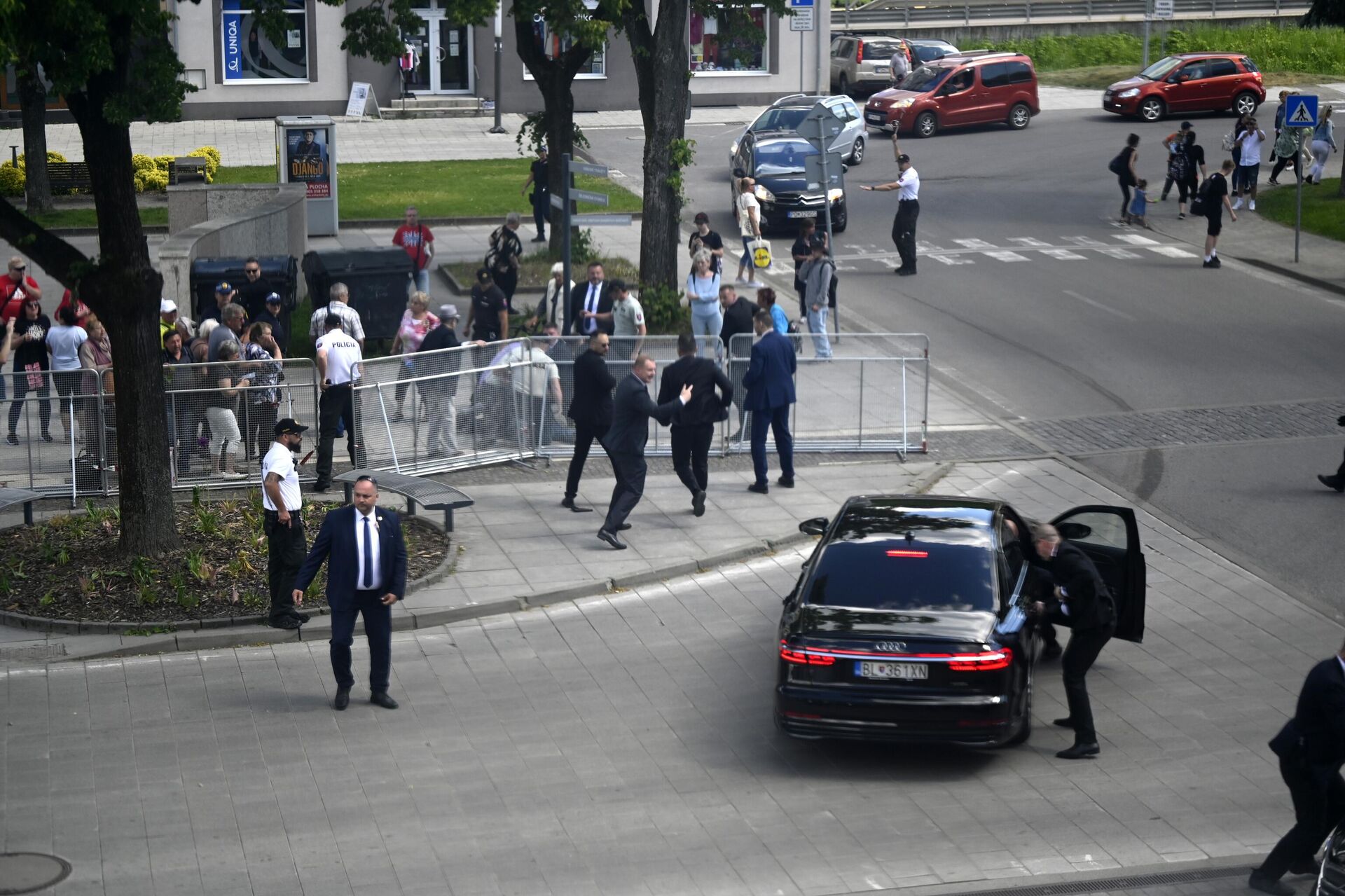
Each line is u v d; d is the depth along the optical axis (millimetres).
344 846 29641
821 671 32125
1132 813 31234
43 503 54031
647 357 48750
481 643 42031
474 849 29516
